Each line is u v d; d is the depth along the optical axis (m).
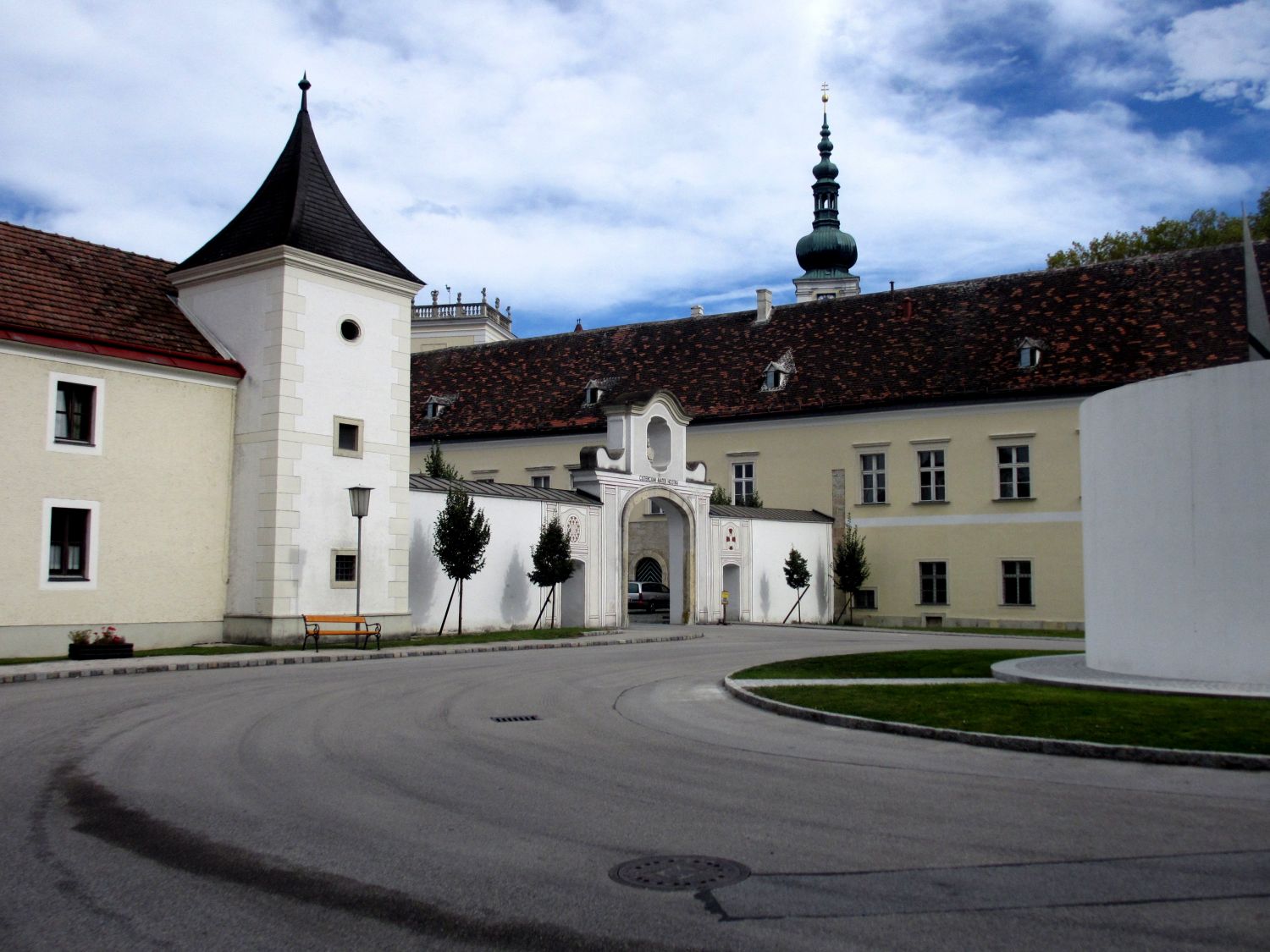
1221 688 14.85
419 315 67.81
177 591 24.75
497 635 29.70
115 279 26.33
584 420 48.88
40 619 22.22
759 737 12.73
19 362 22.23
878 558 42.97
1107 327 40.38
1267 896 6.53
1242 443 15.89
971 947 5.71
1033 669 18.27
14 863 7.22
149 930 5.99
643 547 47.25
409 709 14.77
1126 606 17.39
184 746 11.58
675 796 9.37
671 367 49.66
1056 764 10.98
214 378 25.72
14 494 21.97
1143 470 17.06
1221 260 40.25
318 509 26.03
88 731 12.56
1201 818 8.57
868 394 43.31
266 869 7.13
